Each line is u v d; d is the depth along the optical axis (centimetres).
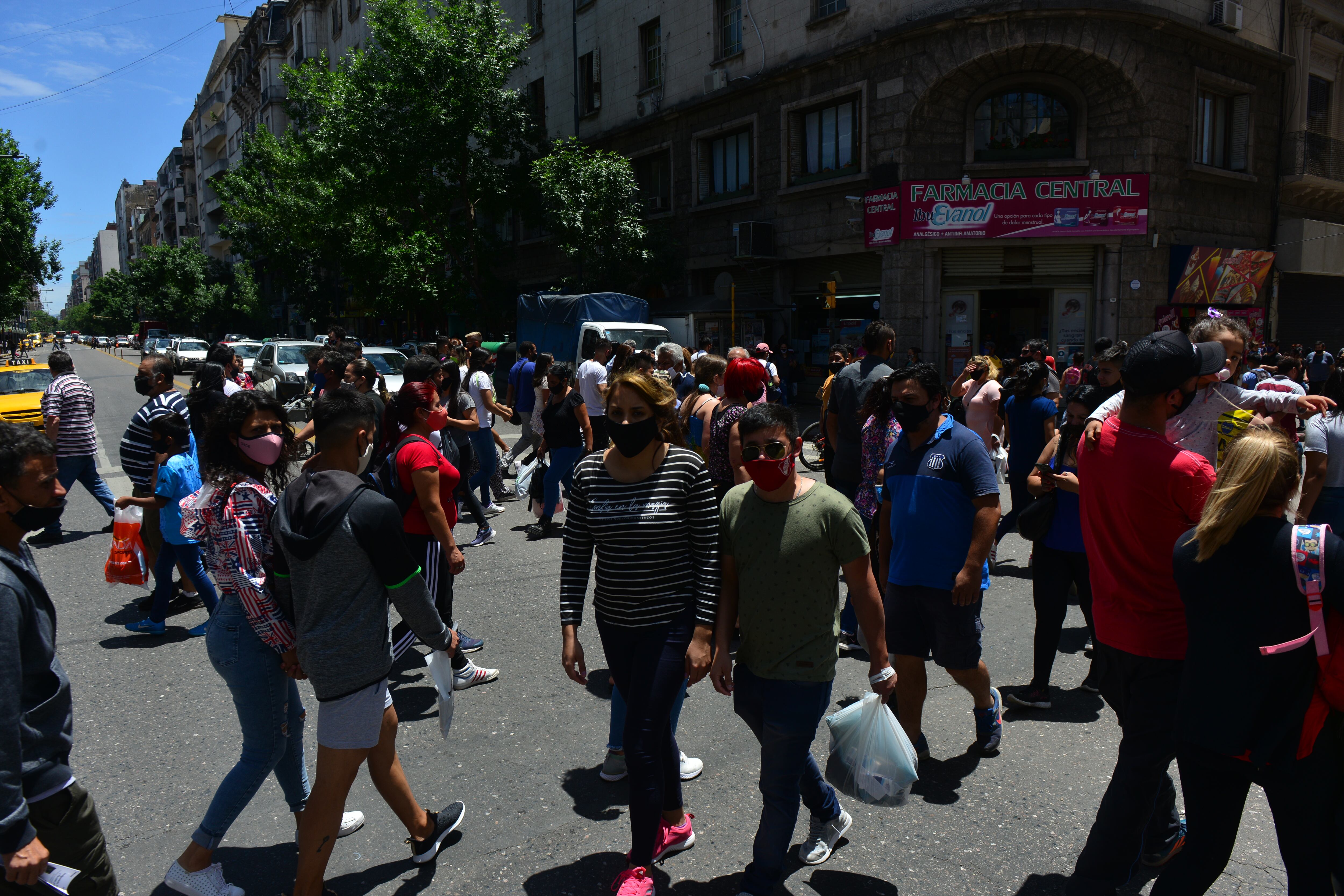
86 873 227
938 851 313
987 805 345
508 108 2430
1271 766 217
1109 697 280
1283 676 214
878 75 1681
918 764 379
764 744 280
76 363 5162
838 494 280
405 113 2339
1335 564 206
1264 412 426
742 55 2006
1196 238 1720
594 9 2520
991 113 1661
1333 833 216
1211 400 369
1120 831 261
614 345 894
